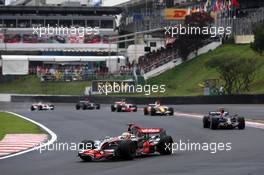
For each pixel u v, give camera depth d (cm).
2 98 19912
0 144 6247
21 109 15925
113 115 11419
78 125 8975
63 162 4566
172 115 11088
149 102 15862
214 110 12138
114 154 4538
